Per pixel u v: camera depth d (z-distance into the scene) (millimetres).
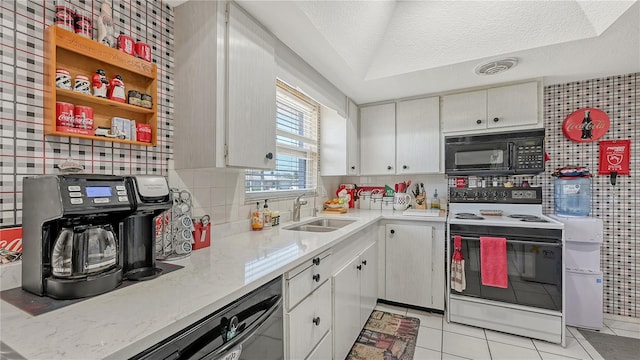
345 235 1726
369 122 3053
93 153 1081
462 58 2004
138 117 1250
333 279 1601
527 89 2379
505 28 1776
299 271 1246
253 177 2066
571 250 2268
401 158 2891
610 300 2389
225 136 1297
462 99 2617
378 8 1723
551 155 2562
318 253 1405
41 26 942
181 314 691
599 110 2391
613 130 2357
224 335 815
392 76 2287
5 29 864
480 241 2205
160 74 1339
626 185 2328
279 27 1572
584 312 2223
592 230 2201
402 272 2602
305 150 2676
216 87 1264
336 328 1633
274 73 1588
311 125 2818
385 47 2105
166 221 1226
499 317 2180
